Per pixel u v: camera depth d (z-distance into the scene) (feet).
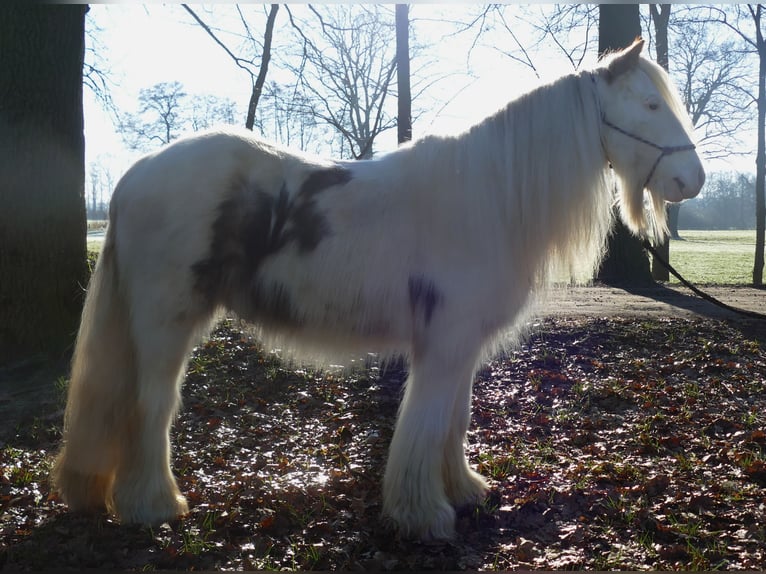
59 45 17.71
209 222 9.72
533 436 14.53
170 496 10.16
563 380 18.52
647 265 38.55
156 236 9.70
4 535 9.70
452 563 9.20
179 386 10.31
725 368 19.72
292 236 9.80
